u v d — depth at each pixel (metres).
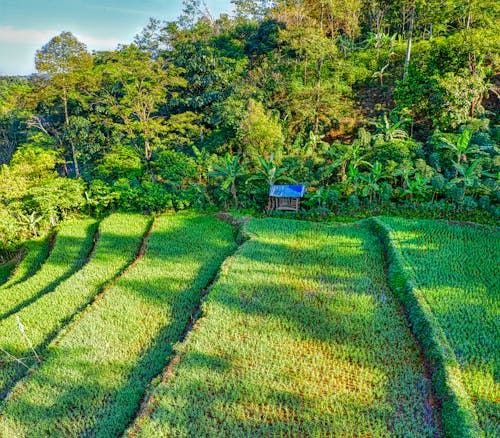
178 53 34.38
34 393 10.55
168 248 18.59
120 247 19.59
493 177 18.89
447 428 8.44
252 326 12.16
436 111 23.31
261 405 9.50
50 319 14.15
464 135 18.27
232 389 9.95
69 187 24.20
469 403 8.82
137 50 29.83
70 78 31.03
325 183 23.50
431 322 11.20
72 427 9.64
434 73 23.53
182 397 9.77
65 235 22.20
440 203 19.16
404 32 36.44
